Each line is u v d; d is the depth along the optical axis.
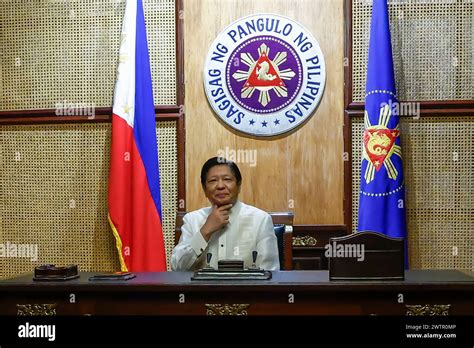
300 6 4.29
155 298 2.37
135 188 3.99
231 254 2.99
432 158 4.25
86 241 4.47
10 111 4.51
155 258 3.97
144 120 4.05
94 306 2.40
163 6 4.34
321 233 4.27
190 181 4.37
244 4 4.32
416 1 4.23
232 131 4.34
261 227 3.04
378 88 3.95
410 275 2.54
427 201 4.26
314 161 4.30
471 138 4.23
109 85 4.43
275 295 2.33
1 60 4.52
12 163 4.54
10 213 4.55
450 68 4.23
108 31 4.41
